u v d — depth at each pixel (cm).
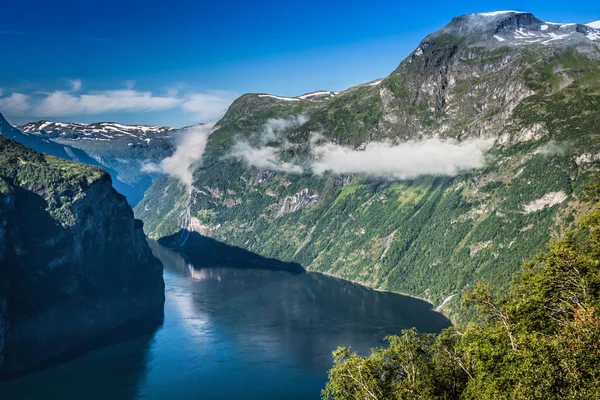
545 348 7288
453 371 10606
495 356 8462
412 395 9919
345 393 10488
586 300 8306
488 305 10306
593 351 6912
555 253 9312
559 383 6862
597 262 9012
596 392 6544
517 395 7125
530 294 9825
